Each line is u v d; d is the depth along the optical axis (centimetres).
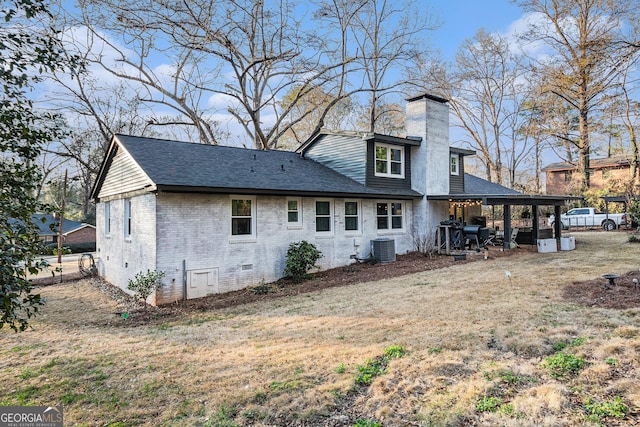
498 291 778
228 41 1838
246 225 1054
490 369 408
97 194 1470
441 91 3103
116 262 1209
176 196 919
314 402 368
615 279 781
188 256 932
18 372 486
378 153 1495
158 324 723
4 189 326
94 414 371
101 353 553
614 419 300
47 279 1425
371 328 592
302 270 1110
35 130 351
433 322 594
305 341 554
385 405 353
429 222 1595
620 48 1836
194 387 418
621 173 2977
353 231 1351
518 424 304
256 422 342
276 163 1352
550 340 480
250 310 793
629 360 402
